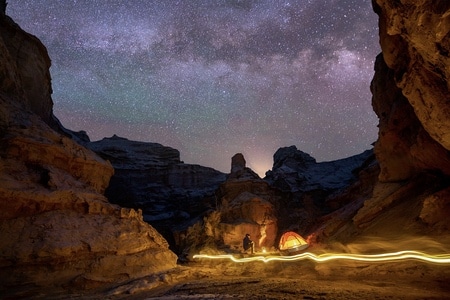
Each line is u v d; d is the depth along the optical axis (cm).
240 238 1991
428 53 617
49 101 1891
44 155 1134
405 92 842
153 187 3158
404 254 877
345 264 961
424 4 532
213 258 1648
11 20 1552
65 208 1080
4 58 1262
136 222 1248
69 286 902
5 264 850
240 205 2161
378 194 1421
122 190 3053
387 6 632
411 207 1155
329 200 2534
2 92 1210
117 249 1073
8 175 980
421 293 596
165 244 1272
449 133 759
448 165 1018
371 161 2548
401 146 1304
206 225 2078
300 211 2573
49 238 936
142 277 1008
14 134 1074
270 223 2111
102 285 951
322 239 1708
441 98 729
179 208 3047
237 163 2662
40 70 1691
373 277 791
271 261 1316
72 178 1202
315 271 979
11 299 795
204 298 647
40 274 889
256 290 729
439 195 983
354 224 1406
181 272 1073
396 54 891
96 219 1133
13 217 945
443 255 789
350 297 584
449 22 516
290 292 668
